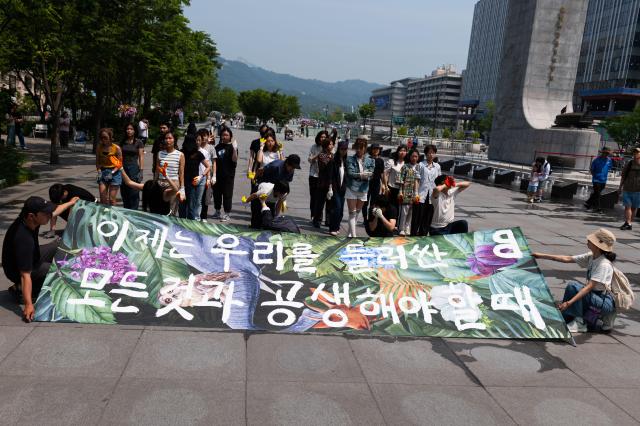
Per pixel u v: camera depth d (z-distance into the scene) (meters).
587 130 28.33
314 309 5.63
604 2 107.38
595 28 110.50
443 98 188.38
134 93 39.41
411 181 9.67
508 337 5.53
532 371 4.87
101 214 6.23
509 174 22.59
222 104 115.75
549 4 30.58
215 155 10.24
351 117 169.50
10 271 5.41
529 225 12.96
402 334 5.41
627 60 99.81
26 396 3.86
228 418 3.76
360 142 9.20
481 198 17.59
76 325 5.08
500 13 143.62
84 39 15.69
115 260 5.84
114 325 5.12
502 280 6.23
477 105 157.75
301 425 3.75
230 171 10.33
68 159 19.34
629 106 101.88
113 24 16.53
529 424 3.99
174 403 3.90
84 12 14.70
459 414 4.05
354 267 6.31
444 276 6.26
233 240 6.45
